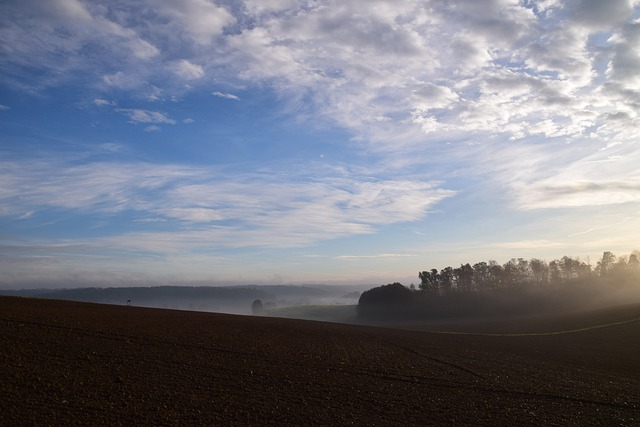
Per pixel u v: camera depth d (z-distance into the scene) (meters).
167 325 33.50
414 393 17.77
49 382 14.75
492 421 14.29
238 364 21.06
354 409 14.76
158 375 17.36
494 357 31.31
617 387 21.86
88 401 13.22
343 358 25.80
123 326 30.17
